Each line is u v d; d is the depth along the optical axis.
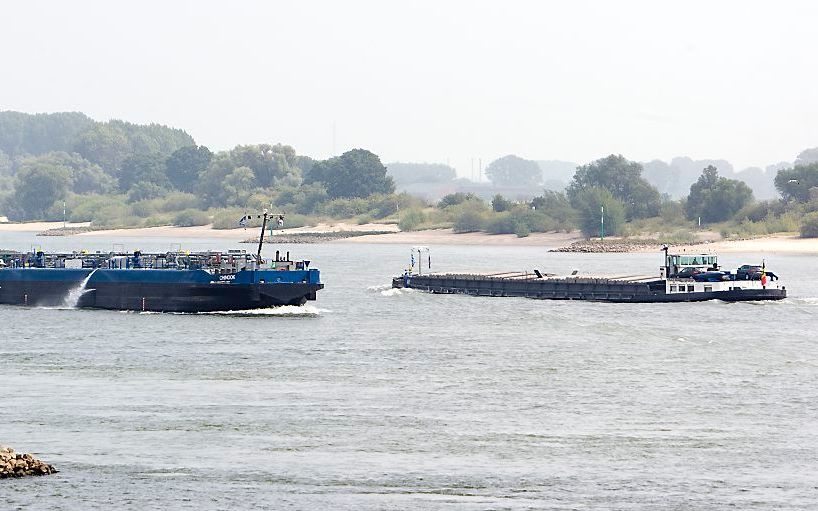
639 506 187.75
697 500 190.25
